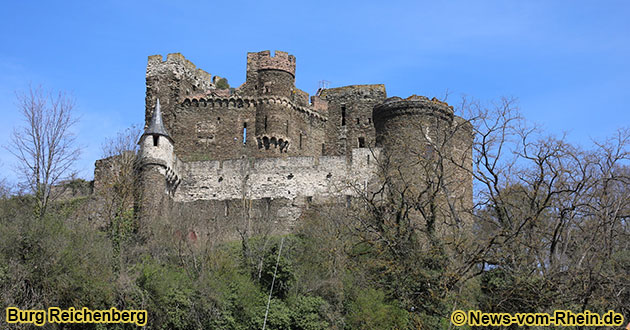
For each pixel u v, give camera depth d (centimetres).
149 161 5659
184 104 6794
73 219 5188
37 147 5012
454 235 3762
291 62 6900
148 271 4225
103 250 4259
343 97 7138
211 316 4181
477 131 3922
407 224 3884
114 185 5294
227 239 5175
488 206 3922
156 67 6831
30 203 5100
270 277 4441
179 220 5238
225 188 6003
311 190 5869
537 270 3694
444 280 3591
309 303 4241
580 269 3503
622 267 3894
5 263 3956
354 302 4200
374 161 5812
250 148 6681
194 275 4412
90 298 4012
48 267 4000
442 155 4128
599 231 3841
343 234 4594
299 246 4738
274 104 6738
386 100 6044
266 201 5912
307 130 6975
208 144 6706
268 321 4206
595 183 3734
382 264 3781
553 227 3944
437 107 5875
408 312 3912
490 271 3769
